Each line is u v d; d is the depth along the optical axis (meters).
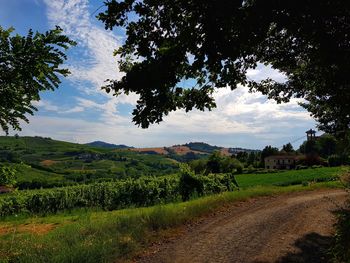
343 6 5.55
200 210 14.73
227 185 30.02
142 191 26.17
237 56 6.37
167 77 6.57
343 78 6.42
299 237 11.17
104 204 25.91
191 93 8.41
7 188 7.74
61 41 6.24
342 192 23.95
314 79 9.39
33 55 6.15
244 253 9.66
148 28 6.65
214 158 79.56
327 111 11.79
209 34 5.98
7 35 6.07
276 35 7.62
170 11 6.59
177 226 12.66
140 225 11.70
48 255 8.69
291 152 121.12
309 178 45.94
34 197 25.38
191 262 9.05
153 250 10.09
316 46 6.51
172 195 26.80
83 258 8.43
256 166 109.25
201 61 6.32
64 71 6.50
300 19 5.84
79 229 11.40
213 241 10.85
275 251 9.78
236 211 15.84
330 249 8.83
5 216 23.92
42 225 16.73
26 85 6.49
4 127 6.88
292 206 17.27
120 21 6.66
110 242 9.74
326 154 85.75
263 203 18.28
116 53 7.70
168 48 6.59
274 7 5.65
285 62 8.15
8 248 9.90
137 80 6.47
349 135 11.59
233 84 8.09
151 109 6.83
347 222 8.71
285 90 10.36
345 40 5.87
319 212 15.43
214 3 5.74
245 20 5.86
